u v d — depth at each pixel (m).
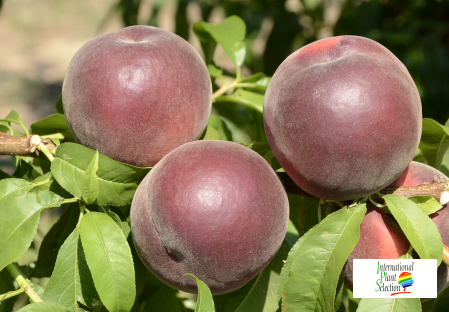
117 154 0.48
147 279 0.55
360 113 0.44
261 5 1.01
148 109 0.47
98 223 0.46
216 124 0.58
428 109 0.85
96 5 3.48
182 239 0.44
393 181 0.48
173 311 0.56
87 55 0.47
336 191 0.46
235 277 0.45
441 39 0.89
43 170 0.56
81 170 0.48
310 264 0.46
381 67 0.45
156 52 0.47
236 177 0.44
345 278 0.48
